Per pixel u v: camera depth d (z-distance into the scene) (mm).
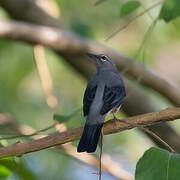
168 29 13930
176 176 7012
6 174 9336
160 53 15906
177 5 9406
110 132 8602
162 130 11922
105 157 11906
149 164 7105
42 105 14133
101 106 9172
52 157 13867
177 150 11891
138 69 12195
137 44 14297
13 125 12469
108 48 12562
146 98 12508
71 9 13984
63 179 13867
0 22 12633
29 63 14023
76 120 10273
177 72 16781
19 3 13125
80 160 11570
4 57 14023
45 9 13508
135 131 14680
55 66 14328
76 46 12570
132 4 9695
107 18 14047
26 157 13492
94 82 9898
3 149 8148
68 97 14367
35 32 12562
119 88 9867
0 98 13984
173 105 12578
